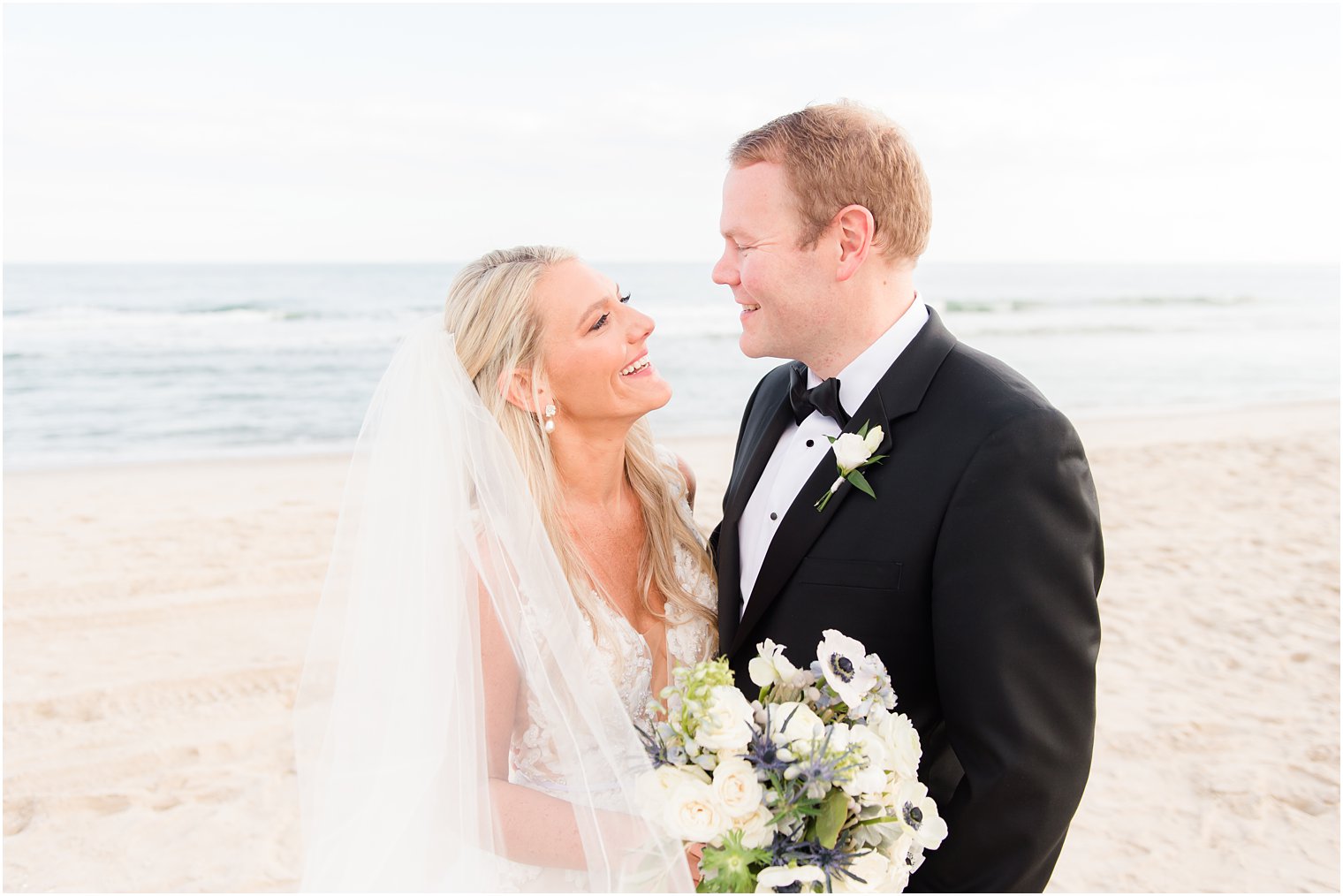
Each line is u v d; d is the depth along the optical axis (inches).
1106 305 1354.6
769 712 67.2
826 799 64.1
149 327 916.0
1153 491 389.7
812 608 77.8
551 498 85.8
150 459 471.2
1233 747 188.9
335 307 1140.5
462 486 79.5
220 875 149.8
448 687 74.0
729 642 86.9
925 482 73.7
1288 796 171.3
